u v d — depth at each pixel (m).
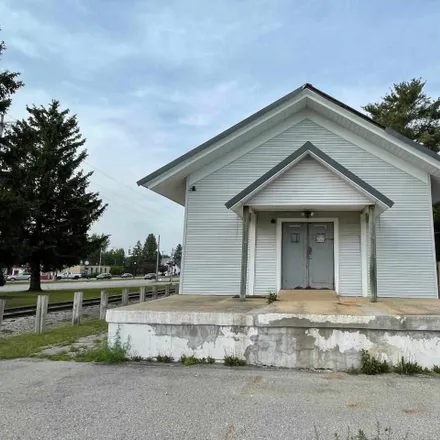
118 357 6.64
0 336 9.86
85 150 31.14
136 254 126.31
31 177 28.14
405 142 11.16
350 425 3.88
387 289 11.21
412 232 11.38
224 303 8.96
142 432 3.71
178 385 5.26
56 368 6.20
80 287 39.16
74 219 29.23
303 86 11.80
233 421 3.98
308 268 11.74
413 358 6.14
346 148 12.04
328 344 6.32
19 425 3.85
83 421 3.96
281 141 12.38
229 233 12.15
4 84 22.27
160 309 7.32
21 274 93.06
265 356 6.45
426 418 4.08
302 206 9.91
